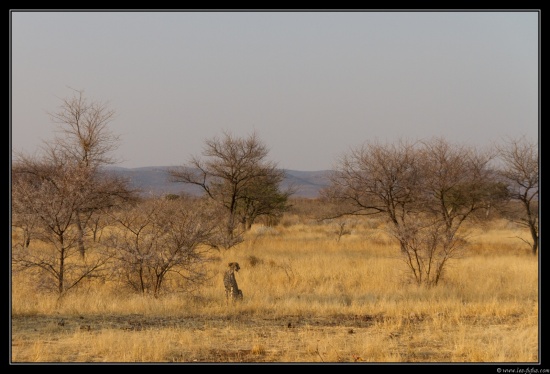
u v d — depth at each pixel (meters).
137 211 53.03
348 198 95.19
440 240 58.56
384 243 107.38
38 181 79.19
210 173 115.38
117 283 50.97
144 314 40.66
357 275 63.09
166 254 50.34
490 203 98.94
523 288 54.50
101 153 88.31
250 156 115.19
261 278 60.78
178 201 58.78
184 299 45.38
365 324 38.56
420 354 30.88
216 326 37.16
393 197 93.06
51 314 40.12
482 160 99.81
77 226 50.75
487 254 89.25
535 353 30.88
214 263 69.94
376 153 92.38
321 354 30.27
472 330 36.72
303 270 65.44
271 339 33.88
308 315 41.38
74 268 50.50
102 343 30.83
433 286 55.34
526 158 96.56
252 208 130.12
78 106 87.38
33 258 48.78
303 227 151.38
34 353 29.39
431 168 93.19
